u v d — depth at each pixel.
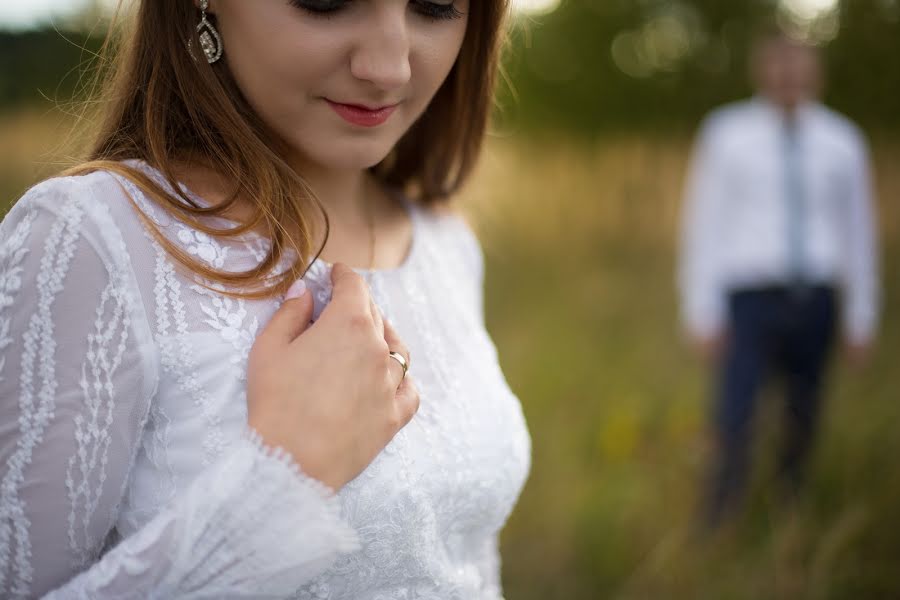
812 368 3.44
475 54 1.29
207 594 0.83
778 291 3.36
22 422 0.85
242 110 1.03
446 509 1.08
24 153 5.67
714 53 11.00
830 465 3.12
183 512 0.83
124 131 1.03
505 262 5.85
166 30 0.99
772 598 2.42
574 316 5.04
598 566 2.67
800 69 3.40
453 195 1.46
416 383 1.13
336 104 0.99
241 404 0.91
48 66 6.20
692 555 2.61
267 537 0.83
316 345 0.92
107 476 0.87
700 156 3.60
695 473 3.12
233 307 0.94
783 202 3.38
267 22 0.93
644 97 10.79
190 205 0.96
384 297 1.16
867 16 8.66
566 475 3.08
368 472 0.96
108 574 0.83
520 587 2.66
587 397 3.79
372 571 0.98
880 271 5.57
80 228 0.86
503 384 1.27
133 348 0.86
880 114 8.48
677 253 6.31
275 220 0.98
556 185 6.85
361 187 1.30
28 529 0.86
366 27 0.95
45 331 0.85
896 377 3.88
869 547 2.57
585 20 11.03
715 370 3.52
